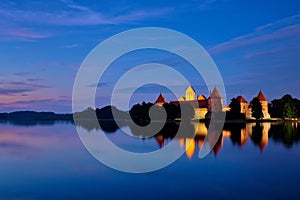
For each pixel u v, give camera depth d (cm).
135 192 2656
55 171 3562
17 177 3281
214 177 3138
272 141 6381
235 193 2566
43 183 3011
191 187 2777
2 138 8188
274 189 2655
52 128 13450
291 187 2706
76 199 2506
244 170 3450
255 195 2497
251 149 5200
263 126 11775
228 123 14038
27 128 13688
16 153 5109
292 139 6750
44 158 4531
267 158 4241
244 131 9331
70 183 3002
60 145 6309
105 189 2762
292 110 16325
